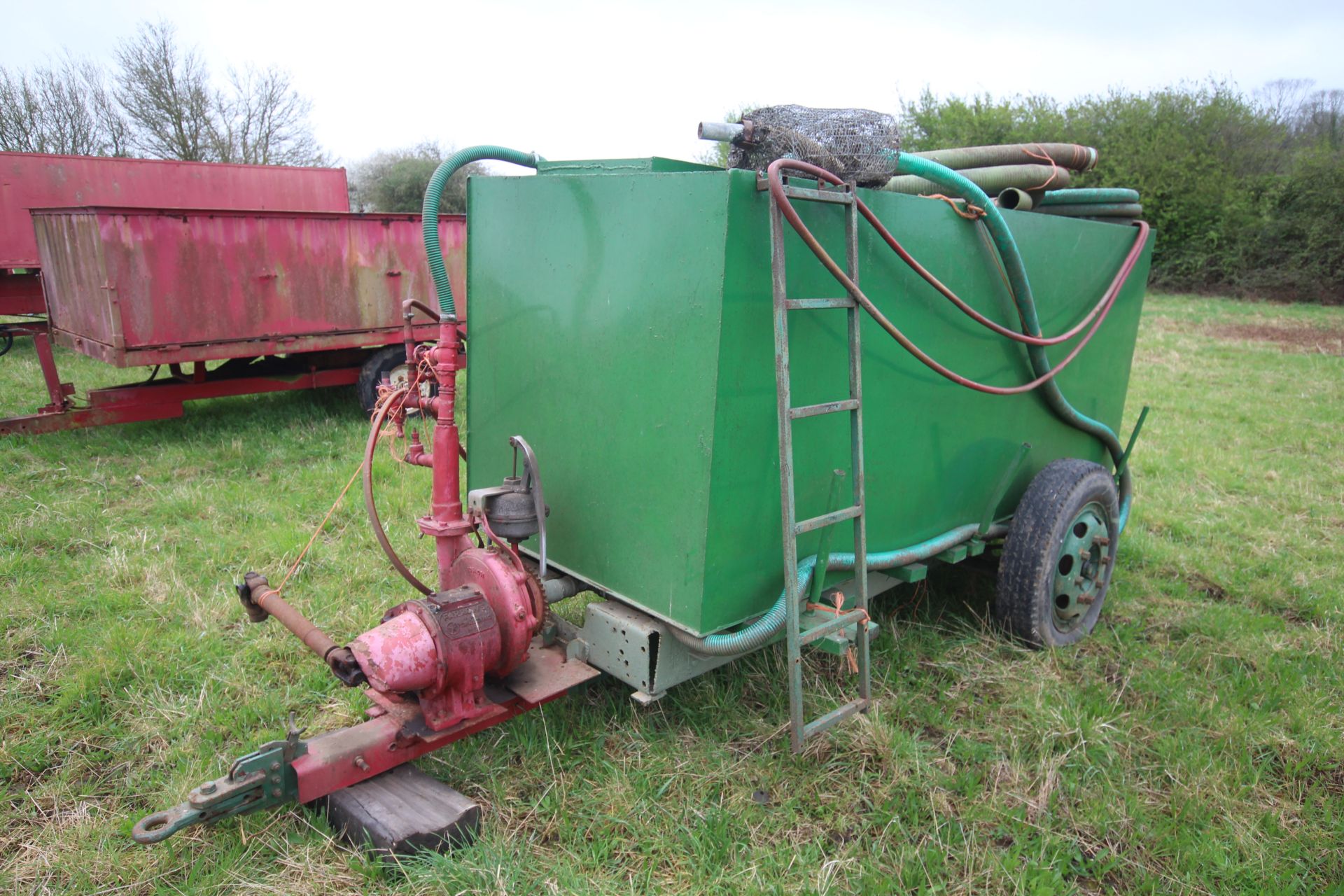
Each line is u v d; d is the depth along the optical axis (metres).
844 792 2.75
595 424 2.89
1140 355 13.80
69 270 6.59
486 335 3.37
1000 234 3.32
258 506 5.17
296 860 2.40
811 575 2.93
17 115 23.38
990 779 2.88
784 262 2.45
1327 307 23.41
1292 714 3.31
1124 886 2.48
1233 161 26.55
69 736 2.98
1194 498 6.10
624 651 2.81
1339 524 5.71
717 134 2.60
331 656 2.47
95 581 4.10
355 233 7.13
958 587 4.40
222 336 6.54
